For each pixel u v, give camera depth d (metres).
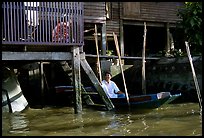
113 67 15.38
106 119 9.12
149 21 18.44
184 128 7.57
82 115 9.91
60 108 11.77
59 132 7.41
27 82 15.08
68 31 9.74
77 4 9.85
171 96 10.20
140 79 15.57
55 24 9.59
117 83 15.52
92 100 11.85
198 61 13.03
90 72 10.43
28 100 14.25
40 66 14.54
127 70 15.85
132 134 7.03
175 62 14.08
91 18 15.44
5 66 12.15
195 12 14.02
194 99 13.02
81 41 9.92
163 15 18.69
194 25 14.13
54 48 10.72
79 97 10.17
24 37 9.13
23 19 9.16
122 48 17.61
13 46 9.87
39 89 15.17
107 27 17.34
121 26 17.66
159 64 14.87
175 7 19.02
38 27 9.45
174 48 18.66
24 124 8.54
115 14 17.56
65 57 9.90
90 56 13.62
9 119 9.31
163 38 20.47
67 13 9.73
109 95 11.66
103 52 15.73
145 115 9.68
